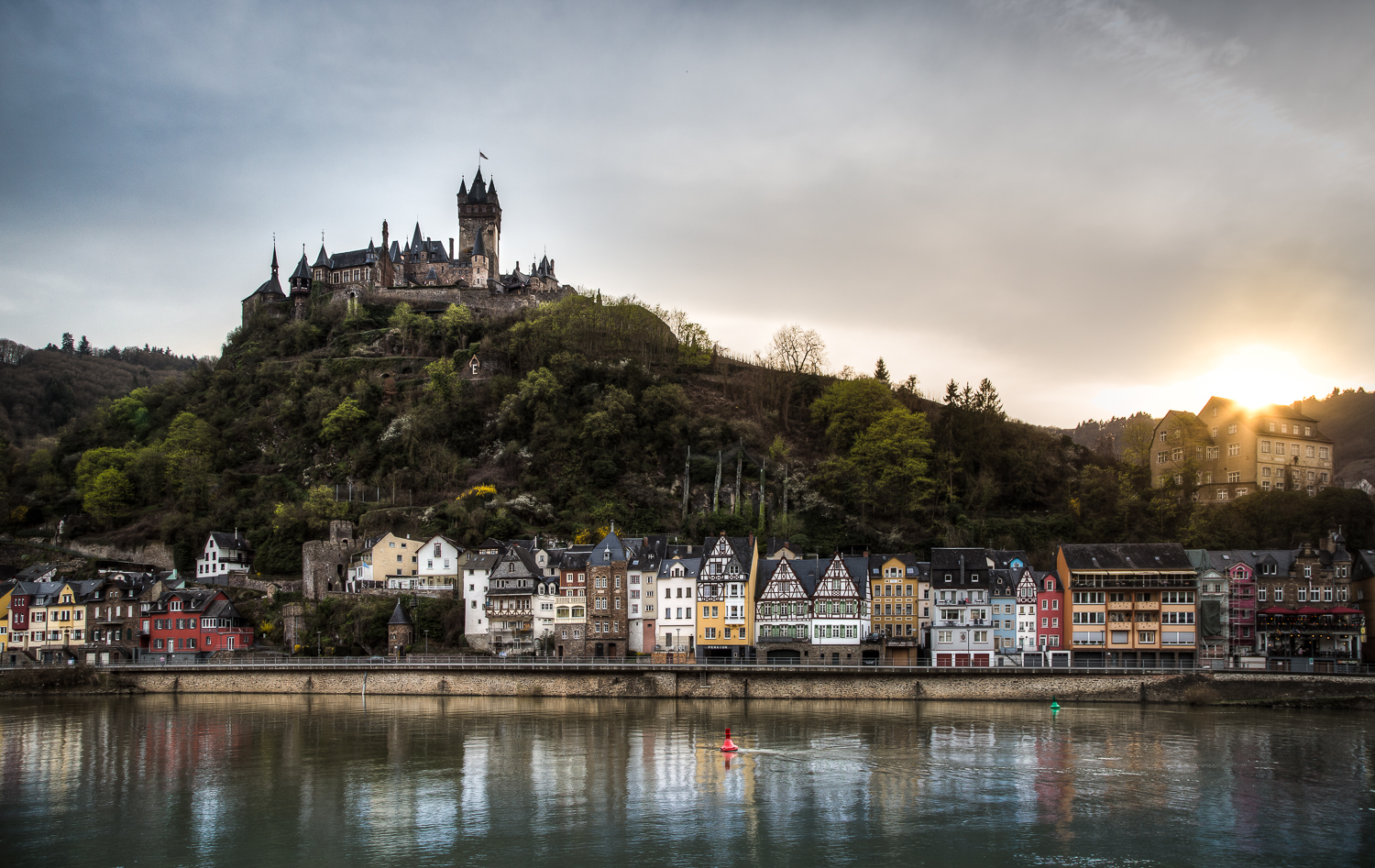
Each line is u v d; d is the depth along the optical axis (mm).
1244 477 185000
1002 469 199250
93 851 71625
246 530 188875
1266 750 97500
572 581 151500
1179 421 193125
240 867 68438
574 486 189625
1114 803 80438
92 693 141250
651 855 69875
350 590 167125
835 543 177000
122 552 191750
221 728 112375
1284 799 81312
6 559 194500
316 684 139125
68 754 99188
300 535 182500
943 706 123375
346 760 95500
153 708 128625
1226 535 169750
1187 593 144125
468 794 84125
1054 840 72438
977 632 144250
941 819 77000
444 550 165625
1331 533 152250
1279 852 70250
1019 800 81188
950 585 144750
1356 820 76250
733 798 82188
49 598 167000
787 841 72312
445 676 136000
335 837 73938
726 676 130000
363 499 196750
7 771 92750
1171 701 124938
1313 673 124688
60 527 198750
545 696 132875
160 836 74438
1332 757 94438
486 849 71312
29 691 140750
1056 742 101188
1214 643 142750
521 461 198125
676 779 87750
